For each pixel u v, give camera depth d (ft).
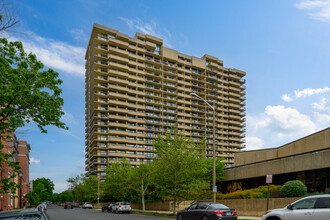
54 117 37.83
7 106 35.63
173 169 86.79
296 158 97.04
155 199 131.54
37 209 24.45
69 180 295.89
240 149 428.97
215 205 52.42
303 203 35.78
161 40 384.88
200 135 391.24
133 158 326.44
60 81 39.52
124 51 346.74
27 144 357.61
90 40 368.27
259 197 83.41
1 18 30.81
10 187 36.35
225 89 442.09
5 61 33.76
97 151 318.04
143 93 355.36
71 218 85.46
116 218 82.53
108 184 175.94
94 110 323.37
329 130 106.73
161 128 360.28
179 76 390.01
